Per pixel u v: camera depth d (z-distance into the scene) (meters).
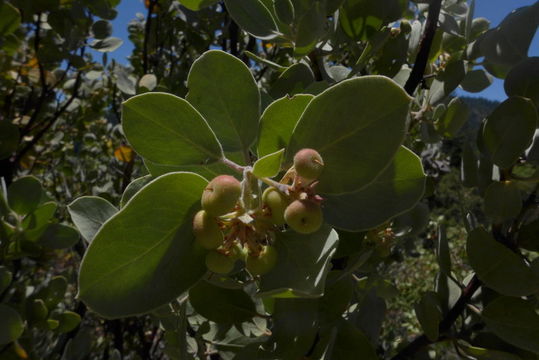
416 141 0.28
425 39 0.19
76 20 0.33
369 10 0.18
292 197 0.09
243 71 0.11
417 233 0.22
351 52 0.22
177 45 0.52
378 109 0.09
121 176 0.56
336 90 0.09
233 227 0.09
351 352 0.14
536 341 0.15
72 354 0.27
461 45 0.23
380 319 0.18
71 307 0.48
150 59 0.49
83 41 0.34
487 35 0.17
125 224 0.09
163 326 0.18
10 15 0.31
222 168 0.11
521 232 0.16
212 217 0.09
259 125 0.11
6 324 0.19
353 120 0.09
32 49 0.42
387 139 0.09
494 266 0.15
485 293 0.17
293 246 0.09
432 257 1.08
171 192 0.10
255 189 0.09
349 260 0.15
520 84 0.15
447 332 0.18
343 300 0.14
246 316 0.15
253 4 0.18
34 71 0.43
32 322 0.25
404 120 0.09
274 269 0.09
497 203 0.15
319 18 0.16
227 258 0.09
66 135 0.61
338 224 0.11
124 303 0.09
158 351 0.58
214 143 0.10
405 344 0.23
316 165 0.09
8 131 0.29
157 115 0.10
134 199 0.09
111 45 0.34
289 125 0.11
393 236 0.20
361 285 0.20
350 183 0.09
